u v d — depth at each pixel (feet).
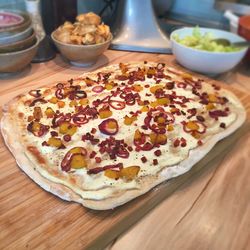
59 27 2.03
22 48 1.76
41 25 2.05
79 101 1.61
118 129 1.45
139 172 1.27
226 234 1.16
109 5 2.59
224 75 2.13
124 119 1.51
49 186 1.19
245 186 1.36
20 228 1.07
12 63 1.75
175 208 1.24
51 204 1.16
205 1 2.82
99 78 1.82
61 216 1.12
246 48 2.03
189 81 1.88
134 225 1.17
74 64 2.03
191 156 1.37
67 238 1.06
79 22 1.97
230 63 1.95
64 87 1.71
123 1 2.26
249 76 2.16
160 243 1.11
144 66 2.00
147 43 2.29
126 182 1.22
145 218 1.20
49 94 1.66
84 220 1.12
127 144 1.39
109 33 2.01
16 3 2.12
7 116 1.50
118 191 1.18
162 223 1.18
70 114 1.51
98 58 2.08
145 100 1.65
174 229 1.16
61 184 1.20
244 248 1.12
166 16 2.93
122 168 1.26
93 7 2.60
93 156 1.31
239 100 1.80
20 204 1.15
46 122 1.46
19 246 1.02
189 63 2.00
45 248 1.03
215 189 1.33
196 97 1.74
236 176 1.41
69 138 1.38
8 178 1.24
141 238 1.13
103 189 1.19
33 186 1.22
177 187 1.32
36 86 1.79
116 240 1.12
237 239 1.15
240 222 1.21
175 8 2.96
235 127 1.56
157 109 1.59
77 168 1.25
